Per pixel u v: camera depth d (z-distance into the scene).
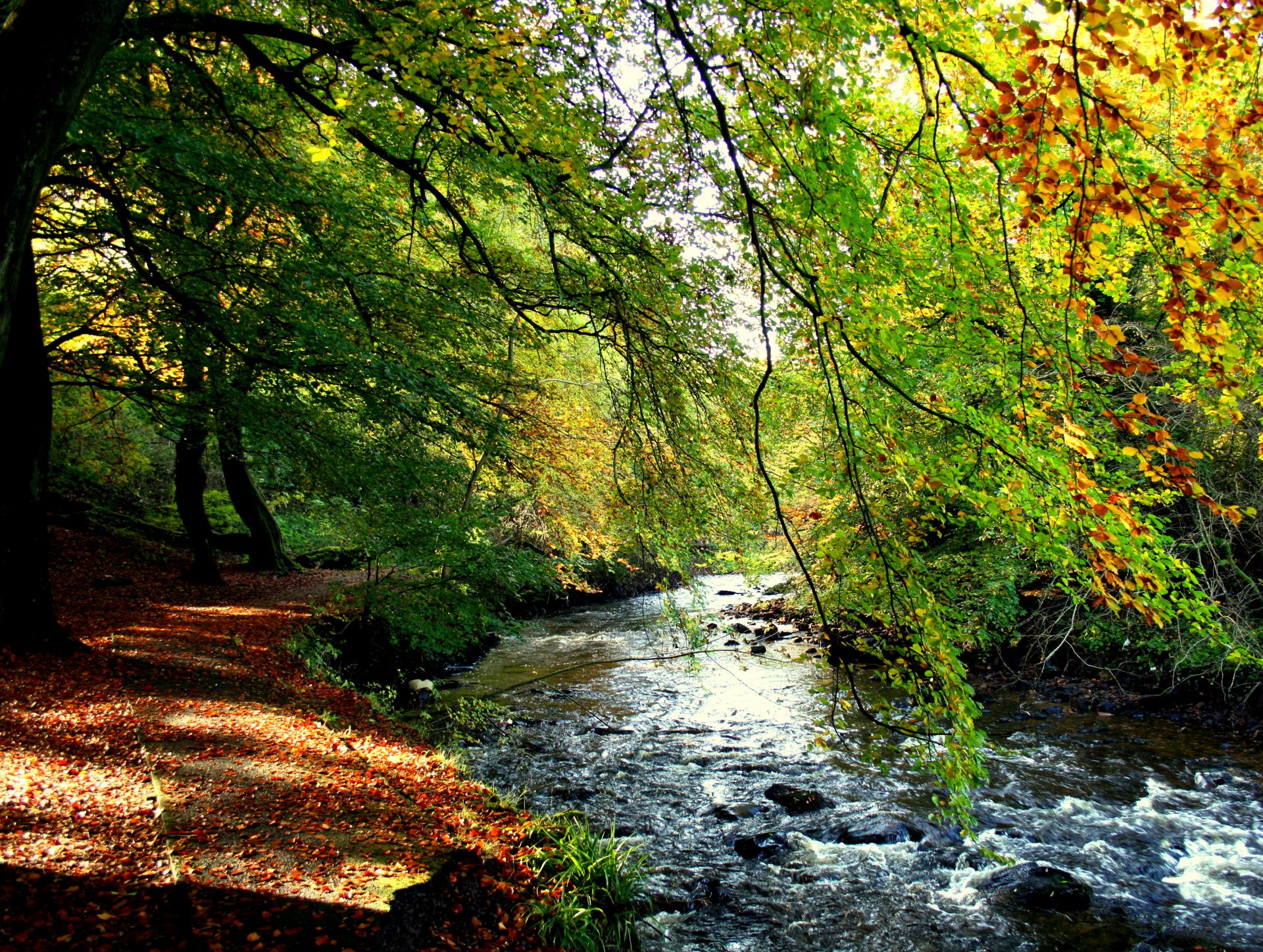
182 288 8.75
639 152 5.05
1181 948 5.43
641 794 8.18
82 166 7.62
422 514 10.77
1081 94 2.37
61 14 3.19
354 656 12.81
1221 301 2.53
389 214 9.16
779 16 3.36
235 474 18.73
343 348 7.94
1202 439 9.01
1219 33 2.31
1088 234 2.64
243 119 8.27
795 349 3.98
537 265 10.10
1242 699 9.59
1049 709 10.52
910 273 3.86
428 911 4.29
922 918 5.87
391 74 5.50
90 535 17.39
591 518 12.50
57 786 4.99
